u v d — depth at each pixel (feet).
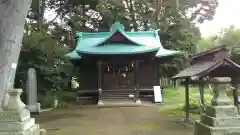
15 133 20.77
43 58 65.67
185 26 110.83
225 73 33.12
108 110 63.87
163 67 104.63
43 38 68.90
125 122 45.60
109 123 45.01
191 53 107.86
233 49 75.36
